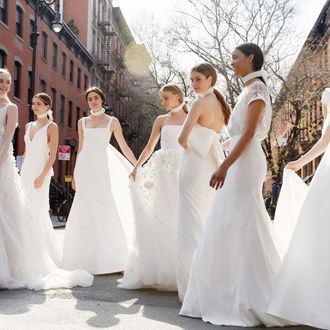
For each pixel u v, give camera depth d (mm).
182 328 3598
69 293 4930
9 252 5273
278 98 28078
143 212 5215
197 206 4629
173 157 5258
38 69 29266
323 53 35719
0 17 24250
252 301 3695
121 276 6180
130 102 46656
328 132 4398
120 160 6715
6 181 5344
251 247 3807
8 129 5406
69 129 36312
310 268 3531
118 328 3576
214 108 4707
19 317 3846
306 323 3439
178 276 4582
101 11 48562
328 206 3580
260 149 4047
